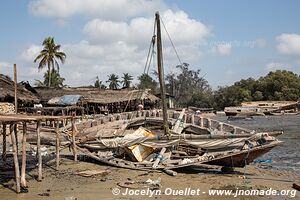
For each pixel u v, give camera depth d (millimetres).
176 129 21312
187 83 133500
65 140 23031
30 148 26062
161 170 17844
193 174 17469
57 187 14953
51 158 22203
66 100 47688
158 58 18859
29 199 13086
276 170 19000
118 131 23000
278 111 84875
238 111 83312
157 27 18844
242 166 17734
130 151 19078
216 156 17375
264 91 109625
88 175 16938
